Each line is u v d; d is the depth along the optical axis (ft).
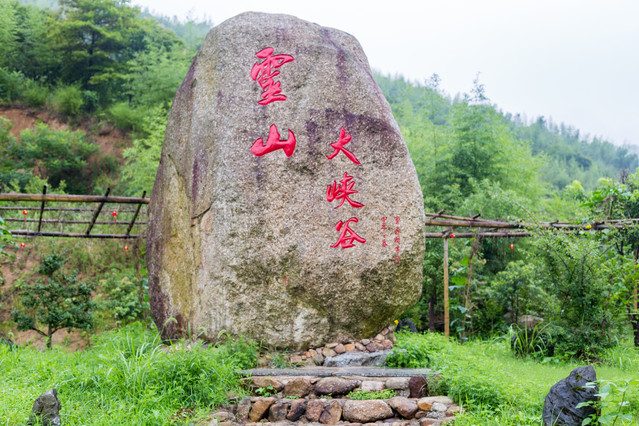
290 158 17.60
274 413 13.46
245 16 19.04
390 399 13.73
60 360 16.01
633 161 195.52
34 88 68.64
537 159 51.06
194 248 17.79
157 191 20.16
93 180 63.21
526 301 30.96
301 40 18.78
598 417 10.80
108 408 12.16
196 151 18.26
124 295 35.88
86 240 41.91
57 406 10.92
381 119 18.78
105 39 74.38
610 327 23.72
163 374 13.37
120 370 13.35
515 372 17.33
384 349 17.84
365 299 17.71
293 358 16.78
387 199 18.22
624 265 24.00
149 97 67.36
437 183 46.52
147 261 20.24
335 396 14.29
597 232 26.53
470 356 16.05
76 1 75.20
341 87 18.66
